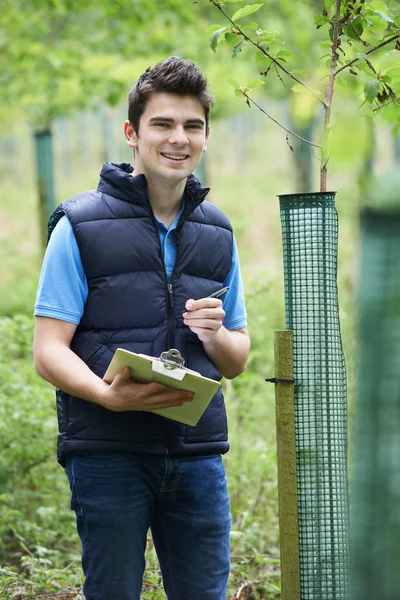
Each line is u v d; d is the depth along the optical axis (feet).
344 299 33.78
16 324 28.76
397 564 8.23
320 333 12.75
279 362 12.64
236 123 142.31
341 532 12.62
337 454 12.71
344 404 12.78
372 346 8.46
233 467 24.48
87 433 12.46
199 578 13.01
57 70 39.32
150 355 12.60
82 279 12.64
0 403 23.47
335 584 12.57
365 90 12.91
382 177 8.54
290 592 12.59
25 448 22.74
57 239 12.61
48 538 20.97
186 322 12.43
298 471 12.71
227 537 13.29
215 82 38.37
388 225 8.39
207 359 13.11
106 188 12.92
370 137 9.21
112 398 11.82
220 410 13.15
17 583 18.13
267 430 28.09
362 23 14.03
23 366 27.89
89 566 12.69
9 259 52.24
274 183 106.52
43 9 40.86
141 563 12.83
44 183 42.52
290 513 12.58
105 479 12.46
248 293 26.99
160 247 12.80
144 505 12.69
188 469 12.84
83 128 128.16
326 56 14.58
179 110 12.64
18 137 140.67
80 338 12.71
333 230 12.81
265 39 14.26
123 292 12.57
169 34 41.09
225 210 87.40
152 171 12.77
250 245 67.77
